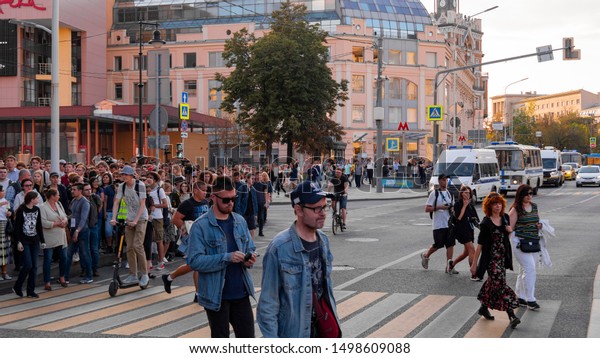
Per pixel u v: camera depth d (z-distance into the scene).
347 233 21.98
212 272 6.39
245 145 58.53
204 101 81.19
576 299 11.03
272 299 5.39
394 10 84.44
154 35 28.86
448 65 90.00
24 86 70.25
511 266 9.57
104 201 16.34
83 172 18.67
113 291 11.84
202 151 56.19
